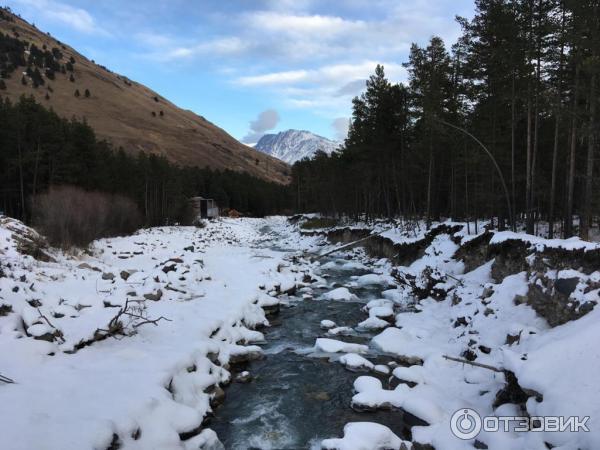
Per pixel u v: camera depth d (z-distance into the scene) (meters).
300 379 8.80
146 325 9.41
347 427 6.33
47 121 33.16
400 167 31.61
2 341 6.97
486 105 20.42
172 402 6.20
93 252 22.34
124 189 41.72
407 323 11.98
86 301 10.19
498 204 22.75
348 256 28.42
